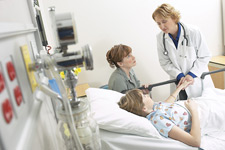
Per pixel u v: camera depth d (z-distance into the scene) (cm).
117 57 173
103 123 101
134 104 121
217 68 224
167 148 97
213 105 132
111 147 96
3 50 34
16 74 39
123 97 127
